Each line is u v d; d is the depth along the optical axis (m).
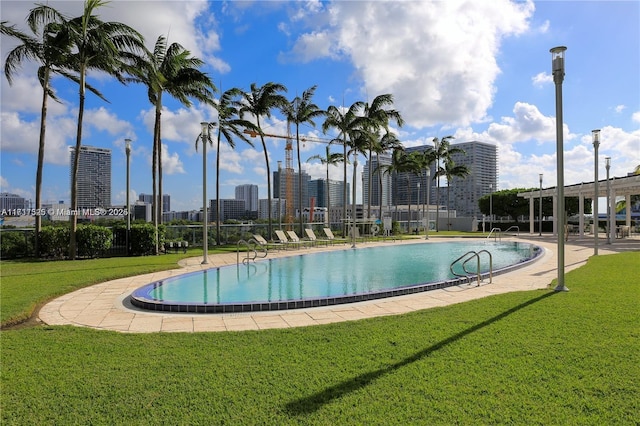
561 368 3.46
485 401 2.90
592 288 7.29
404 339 4.39
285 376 3.41
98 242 14.73
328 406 2.87
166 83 17.02
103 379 3.39
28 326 5.43
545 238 25.16
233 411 2.81
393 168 36.28
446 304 6.51
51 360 3.86
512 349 3.96
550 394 3.00
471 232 38.72
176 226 19.27
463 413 2.74
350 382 3.27
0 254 14.20
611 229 20.88
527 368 3.48
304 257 15.16
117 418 2.74
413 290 7.64
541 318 5.15
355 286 8.98
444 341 4.28
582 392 3.02
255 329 5.09
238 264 12.70
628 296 6.51
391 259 14.71
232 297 7.54
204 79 16.88
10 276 9.48
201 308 6.22
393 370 3.50
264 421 2.67
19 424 2.67
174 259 13.91
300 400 2.96
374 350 4.04
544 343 4.13
